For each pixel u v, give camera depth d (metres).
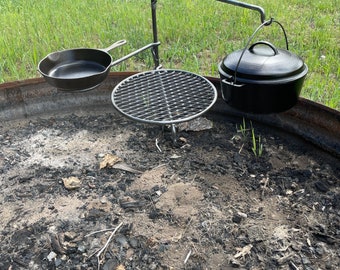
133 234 1.83
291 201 2.02
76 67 2.29
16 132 2.67
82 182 2.17
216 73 3.34
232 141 2.51
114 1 5.34
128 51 3.75
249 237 1.80
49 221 1.90
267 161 2.32
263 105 1.91
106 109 2.88
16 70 3.33
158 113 2.07
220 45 3.83
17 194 2.09
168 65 3.52
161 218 1.91
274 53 1.91
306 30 4.23
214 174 2.21
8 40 3.96
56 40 3.92
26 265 1.69
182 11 4.79
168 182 2.15
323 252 1.73
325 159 2.31
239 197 2.04
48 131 2.67
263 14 1.97
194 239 1.80
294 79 1.84
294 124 2.41
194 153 2.40
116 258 1.71
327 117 2.20
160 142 2.52
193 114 2.05
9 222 1.91
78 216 1.93
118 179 2.19
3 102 2.65
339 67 3.26
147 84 2.37
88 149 2.48
